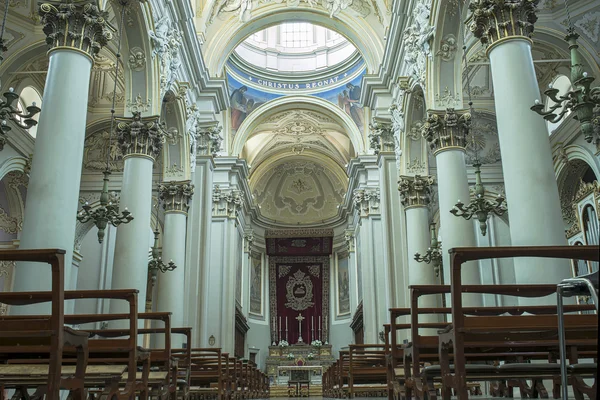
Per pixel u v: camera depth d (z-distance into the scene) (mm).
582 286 2570
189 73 15734
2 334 3850
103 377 4566
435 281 13695
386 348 7531
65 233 7570
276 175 35312
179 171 14906
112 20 13406
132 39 11352
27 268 7305
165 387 6312
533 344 4516
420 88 13227
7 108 7453
